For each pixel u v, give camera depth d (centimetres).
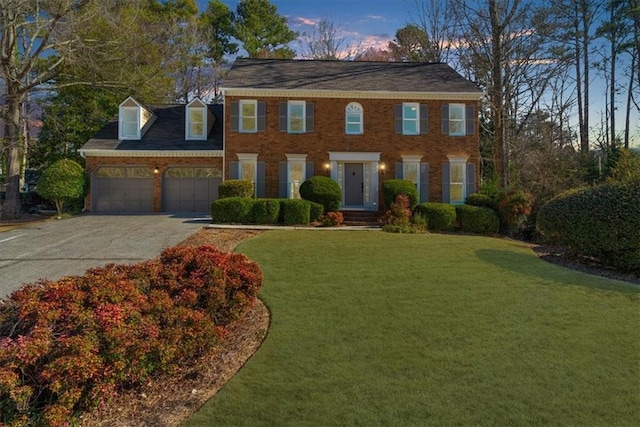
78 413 357
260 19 3625
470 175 1898
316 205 1614
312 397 396
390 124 1888
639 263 921
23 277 800
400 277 816
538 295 712
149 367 405
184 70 3334
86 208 1934
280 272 849
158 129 2089
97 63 2181
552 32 2158
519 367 454
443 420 357
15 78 1969
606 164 2019
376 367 456
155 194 1948
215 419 364
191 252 613
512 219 1559
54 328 375
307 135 1873
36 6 1864
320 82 1925
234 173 1856
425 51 3052
